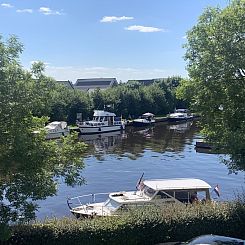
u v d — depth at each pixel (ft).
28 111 42.27
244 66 49.73
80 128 282.15
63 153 45.73
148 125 346.54
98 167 162.09
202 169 157.38
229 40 50.44
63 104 301.84
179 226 52.54
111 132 296.51
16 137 40.65
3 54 41.50
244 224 53.98
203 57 52.85
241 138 48.01
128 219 51.75
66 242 48.96
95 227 50.06
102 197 112.98
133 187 127.44
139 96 385.29
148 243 51.65
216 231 53.16
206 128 55.93
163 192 82.28
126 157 188.34
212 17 53.26
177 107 443.32
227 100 52.85
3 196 42.52
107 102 351.67
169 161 176.55
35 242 48.14
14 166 41.55
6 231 41.86
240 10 50.29
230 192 118.21
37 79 43.78
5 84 40.91
